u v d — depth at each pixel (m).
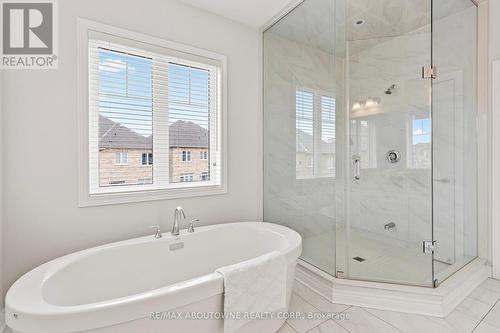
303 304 1.79
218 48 2.40
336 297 1.81
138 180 2.03
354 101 2.64
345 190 2.55
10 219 1.53
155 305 1.05
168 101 2.16
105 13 1.83
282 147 2.66
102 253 1.56
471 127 2.30
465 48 2.24
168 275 1.81
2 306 1.50
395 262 2.13
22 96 1.56
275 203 2.69
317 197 2.40
